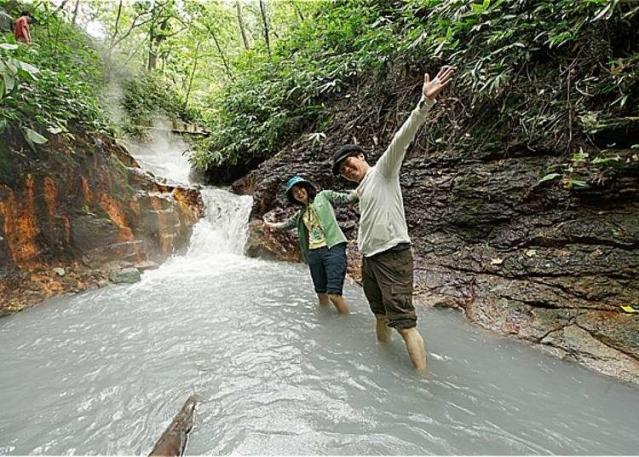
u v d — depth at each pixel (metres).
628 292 2.29
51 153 3.83
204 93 14.16
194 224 5.39
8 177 3.46
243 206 6.02
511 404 1.75
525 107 3.31
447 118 4.04
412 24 4.59
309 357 2.28
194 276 4.26
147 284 3.94
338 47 6.27
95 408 1.78
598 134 2.79
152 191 5.06
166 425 1.65
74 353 2.37
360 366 2.15
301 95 6.35
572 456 1.41
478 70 3.40
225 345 2.47
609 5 2.34
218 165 7.40
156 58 13.50
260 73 7.87
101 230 4.19
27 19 5.25
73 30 8.55
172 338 2.59
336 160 2.25
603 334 2.16
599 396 1.79
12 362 2.26
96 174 4.29
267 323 2.86
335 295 2.97
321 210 3.04
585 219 2.71
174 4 11.48
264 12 10.48
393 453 1.44
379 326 2.40
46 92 3.93
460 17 3.58
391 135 4.73
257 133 6.91
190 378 2.04
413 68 4.66
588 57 2.94
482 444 1.49
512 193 3.16
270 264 4.88
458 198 3.54
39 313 3.10
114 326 2.82
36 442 1.54
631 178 2.52
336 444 1.49
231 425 1.63
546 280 2.69
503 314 2.64
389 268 2.08
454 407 1.74
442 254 3.50
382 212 2.08
